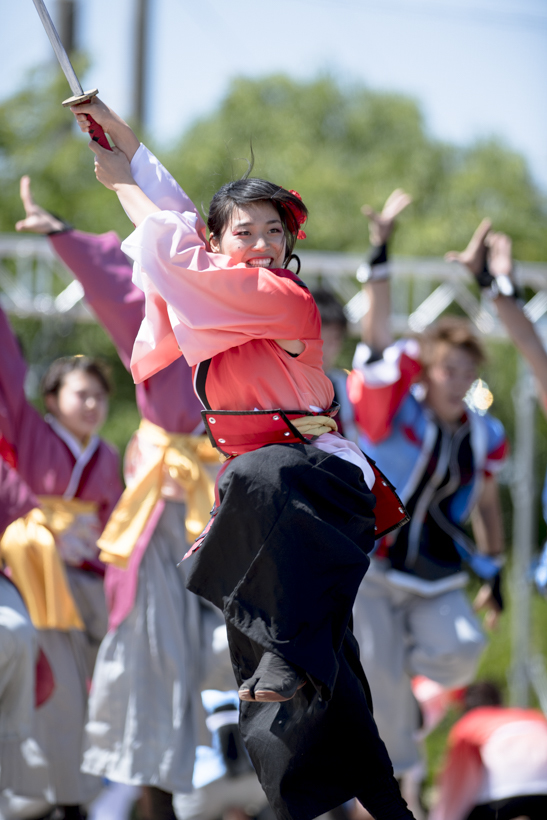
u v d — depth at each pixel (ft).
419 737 56.80
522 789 56.13
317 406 30.94
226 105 175.52
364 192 160.25
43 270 88.94
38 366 101.04
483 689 66.49
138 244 29.60
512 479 147.43
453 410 56.49
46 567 49.80
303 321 29.86
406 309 94.94
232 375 30.01
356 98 184.85
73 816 50.62
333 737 31.07
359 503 29.99
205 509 46.70
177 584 47.34
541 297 87.92
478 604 62.64
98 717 45.96
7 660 42.80
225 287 29.01
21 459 52.39
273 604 28.48
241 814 57.36
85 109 31.83
